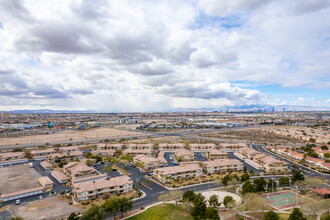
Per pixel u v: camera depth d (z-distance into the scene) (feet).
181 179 405.18
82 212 277.44
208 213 242.17
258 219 252.21
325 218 230.48
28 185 378.12
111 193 339.57
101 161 538.47
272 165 460.96
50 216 268.62
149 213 273.13
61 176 408.05
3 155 546.26
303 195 324.39
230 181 350.02
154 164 486.38
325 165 459.73
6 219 262.06
